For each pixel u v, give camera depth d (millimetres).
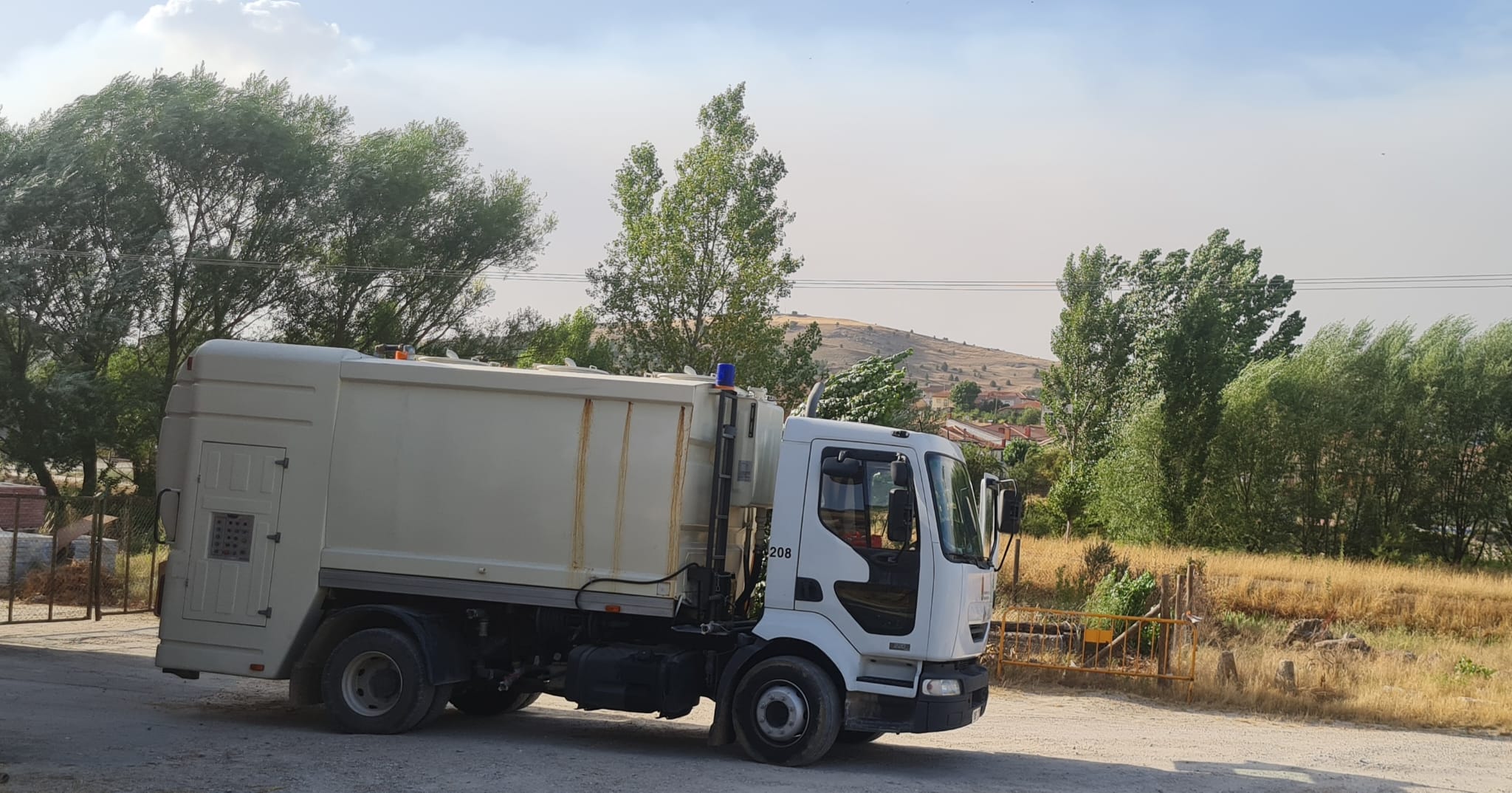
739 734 10016
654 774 9234
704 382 10625
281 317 40625
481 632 10836
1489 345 50312
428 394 10695
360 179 40156
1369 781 10695
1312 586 28797
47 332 34500
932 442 10406
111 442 35062
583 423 10414
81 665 14281
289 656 10695
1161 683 16031
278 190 38844
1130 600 18125
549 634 10656
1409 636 24438
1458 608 27125
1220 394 50844
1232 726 14133
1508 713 15055
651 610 10172
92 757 8930
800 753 9836
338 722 10453
